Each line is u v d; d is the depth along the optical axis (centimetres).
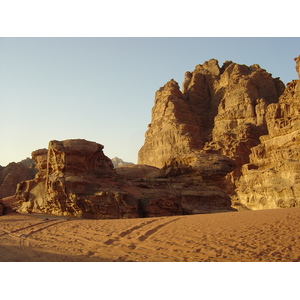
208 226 1820
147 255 1359
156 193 3634
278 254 1245
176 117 8169
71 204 3319
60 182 3431
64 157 3566
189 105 9050
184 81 10275
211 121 8838
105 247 1533
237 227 1719
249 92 7906
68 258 1340
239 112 7738
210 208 4047
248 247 1363
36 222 2400
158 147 8012
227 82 9025
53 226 2173
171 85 8912
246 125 7362
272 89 8338
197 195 4138
